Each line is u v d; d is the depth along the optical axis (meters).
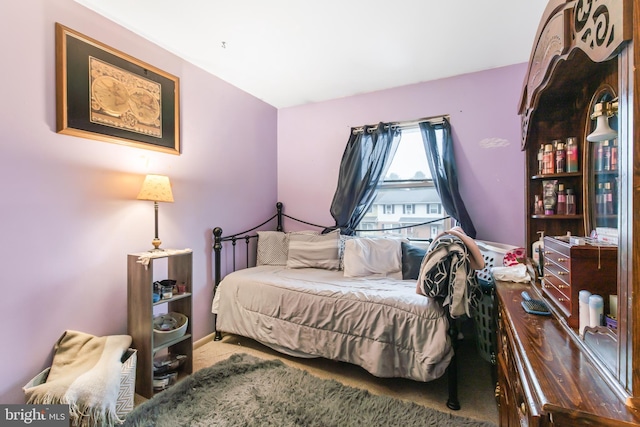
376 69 2.46
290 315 2.05
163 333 1.79
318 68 2.45
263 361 2.06
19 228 1.43
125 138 1.88
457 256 1.63
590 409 0.55
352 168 2.88
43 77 1.52
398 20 1.83
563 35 0.81
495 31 1.94
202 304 2.44
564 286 0.95
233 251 2.76
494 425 1.43
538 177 1.52
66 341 1.56
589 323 0.78
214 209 2.56
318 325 1.94
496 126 2.42
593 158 1.25
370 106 2.91
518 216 2.36
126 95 1.88
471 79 2.50
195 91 2.38
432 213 2.74
